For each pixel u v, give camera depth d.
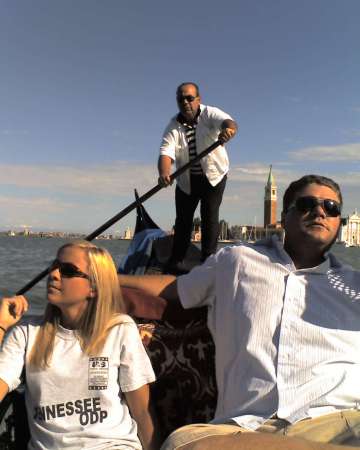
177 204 2.73
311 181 1.50
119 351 1.32
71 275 1.30
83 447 1.22
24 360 1.31
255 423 1.23
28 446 1.29
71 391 1.27
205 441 1.08
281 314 1.35
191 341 1.54
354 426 1.20
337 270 1.44
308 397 1.25
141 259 2.68
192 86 2.55
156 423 1.34
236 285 1.42
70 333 1.31
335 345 1.32
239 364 1.33
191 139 2.64
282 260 1.44
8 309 1.37
